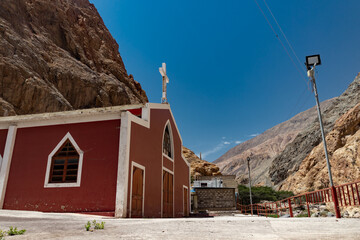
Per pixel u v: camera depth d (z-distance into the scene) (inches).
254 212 1259.2
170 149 800.3
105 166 501.0
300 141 3223.4
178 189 840.3
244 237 177.8
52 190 510.0
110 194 480.4
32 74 1856.5
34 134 560.7
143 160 572.4
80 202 489.1
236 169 7731.3
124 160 490.6
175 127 858.1
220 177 1764.3
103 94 2487.7
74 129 543.2
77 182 503.5
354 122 1904.5
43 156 539.5
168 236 181.9
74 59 2625.5
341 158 1438.2
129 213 481.7
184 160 963.3
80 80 2352.4
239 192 1774.1
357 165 1317.7
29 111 1689.2
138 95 3250.5
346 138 1913.1
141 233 197.9
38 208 502.9
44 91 1824.6
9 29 2021.4
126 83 3203.7
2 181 530.9
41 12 2672.2
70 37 2807.6
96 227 227.5
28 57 1961.1
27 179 529.3
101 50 3284.9
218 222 293.4
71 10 3211.1
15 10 2292.1
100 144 519.5
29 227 217.2
